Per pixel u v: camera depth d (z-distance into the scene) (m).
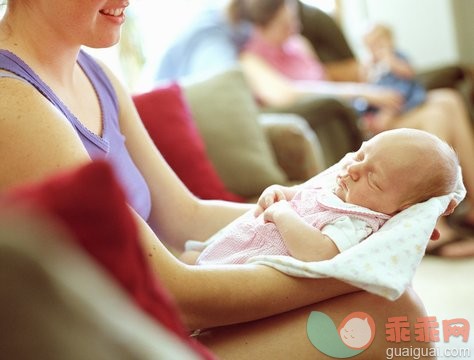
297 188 1.39
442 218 3.24
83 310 0.49
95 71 1.46
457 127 3.68
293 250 1.20
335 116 3.24
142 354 0.51
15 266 0.48
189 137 2.35
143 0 4.18
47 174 1.06
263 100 3.61
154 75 3.58
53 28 1.25
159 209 1.52
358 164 1.28
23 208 0.53
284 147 2.80
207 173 2.35
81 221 0.58
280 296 1.12
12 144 1.07
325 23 4.48
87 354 0.48
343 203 1.26
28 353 0.48
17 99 1.10
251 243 1.28
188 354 0.59
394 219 1.19
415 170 1.23
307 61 4.09
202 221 1.52
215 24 3.70
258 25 3.79
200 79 2.78
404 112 3.88
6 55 1.17
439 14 4.91
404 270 1.09
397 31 5.05
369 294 1.16
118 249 0.60
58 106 1.23
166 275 1.07
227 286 1.09
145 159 1.51
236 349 1.12
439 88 4.08
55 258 0.50
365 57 4.70
